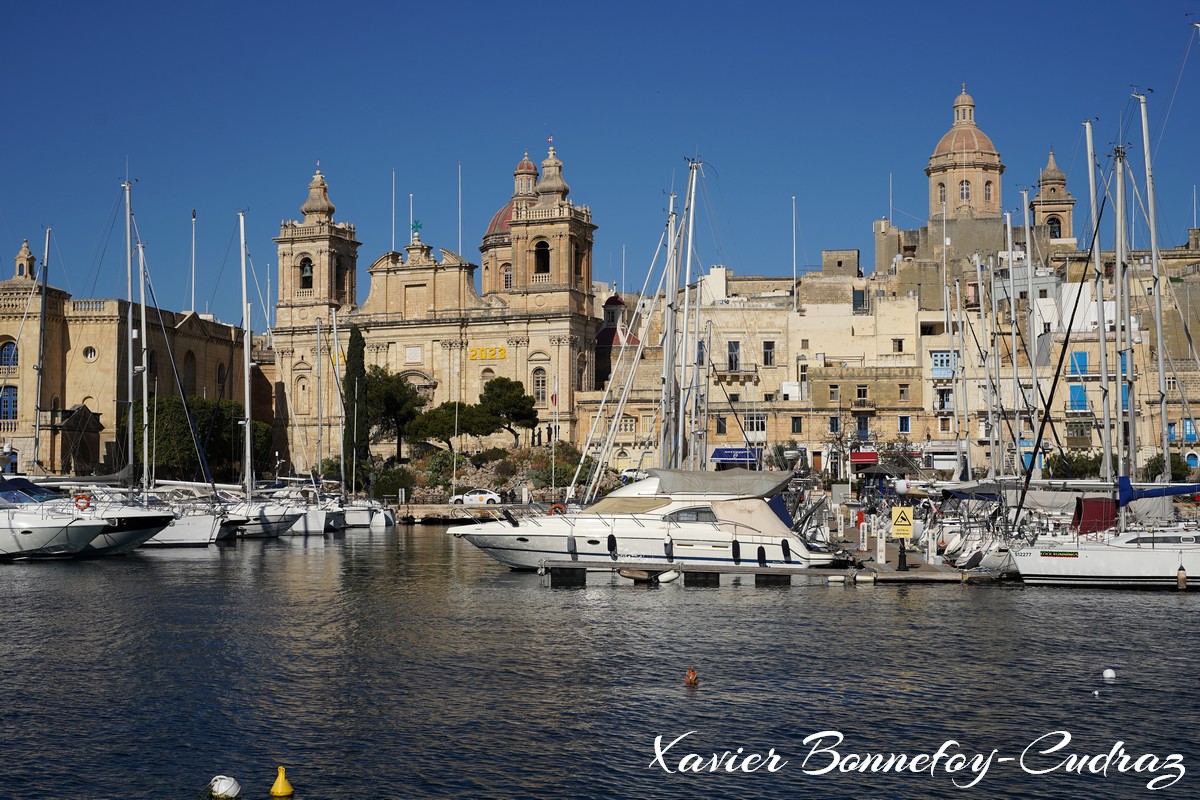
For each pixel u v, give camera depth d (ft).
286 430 584.81
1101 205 232.53
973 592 199.82
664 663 150.82
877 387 448.65
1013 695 136.87
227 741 120.98
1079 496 226.99
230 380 588.50
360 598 200.23
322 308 585.22
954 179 588.91
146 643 162.61
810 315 498.69
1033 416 328.29
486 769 114.11
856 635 165.99
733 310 502.38
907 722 127.95
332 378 579.07
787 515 224.94
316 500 381.19
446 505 413.59
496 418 516.32
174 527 286.46
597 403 540.11
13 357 493.77
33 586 212.43
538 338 557.74
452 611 186.39
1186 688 139.33
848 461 405.18
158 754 117.29
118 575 228.84
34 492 260.83
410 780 111.24
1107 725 126.93
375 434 527.81
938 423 442.50
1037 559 203.82
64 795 107.65
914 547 266.57
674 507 213.66
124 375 509.76
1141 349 396.37
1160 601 189.47
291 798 107.34
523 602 193.67
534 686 140.46
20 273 511.81
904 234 588.50
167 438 463.01
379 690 138.62
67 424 481.46
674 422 269.85
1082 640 161.79
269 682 142.00
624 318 638.94
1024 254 517.14
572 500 280.92
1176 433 394.11
